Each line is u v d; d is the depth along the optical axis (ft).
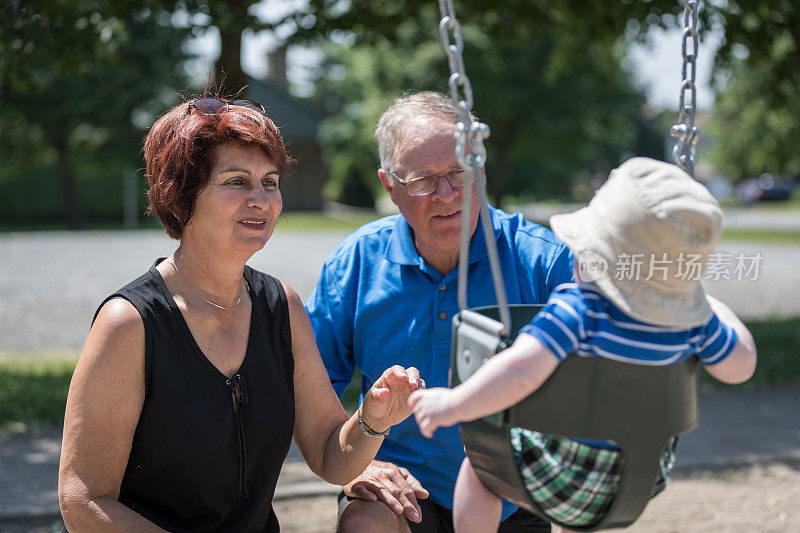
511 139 110.22
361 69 121.29
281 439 9.81
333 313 12.08
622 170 7.46
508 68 101.19
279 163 9.74
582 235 7.47
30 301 51.24
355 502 10.57
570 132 108.68
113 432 8.84
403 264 11.58
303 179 173.78
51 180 136.67
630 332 7.12
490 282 11.37
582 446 7.79
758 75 49.70
